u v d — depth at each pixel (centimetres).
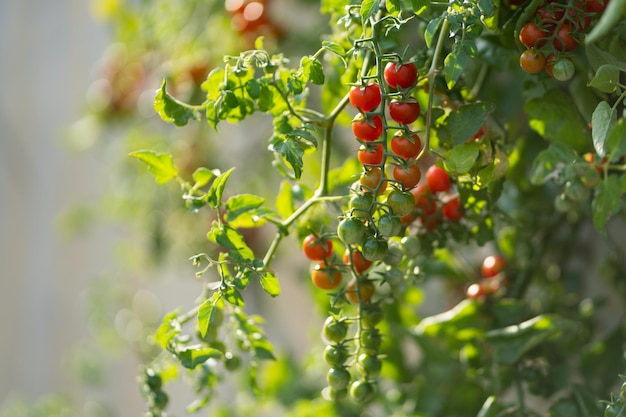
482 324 145
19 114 273
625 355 143
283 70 128
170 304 243
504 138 134
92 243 263
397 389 163
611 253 158
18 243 277
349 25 124
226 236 124
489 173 125
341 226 118
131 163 209
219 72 128
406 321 157
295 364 183
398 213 119
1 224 279
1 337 282
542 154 131
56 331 272
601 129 117
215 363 138
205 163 200
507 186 153
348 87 133
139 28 189
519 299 151
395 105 120
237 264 125
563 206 137
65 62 264
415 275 133
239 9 169
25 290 277
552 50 121
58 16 266
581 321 154
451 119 125
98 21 256
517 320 144
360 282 126
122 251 234
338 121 136
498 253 156
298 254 218
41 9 270
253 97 125
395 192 119
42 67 269
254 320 135
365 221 120
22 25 273
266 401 180
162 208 207
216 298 123
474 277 158
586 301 156
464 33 119
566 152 130
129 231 254
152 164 131
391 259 127
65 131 253
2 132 276
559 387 145
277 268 220
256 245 194
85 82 259
